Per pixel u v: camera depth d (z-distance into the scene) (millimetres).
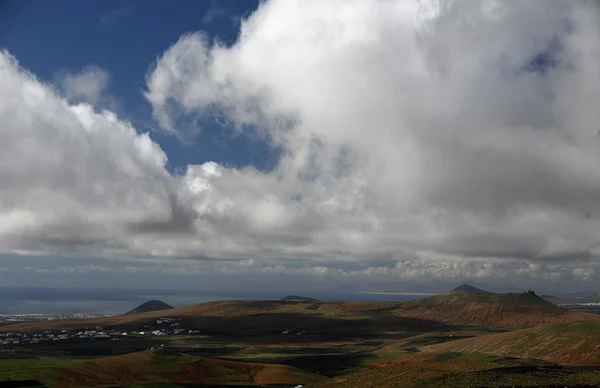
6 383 154500
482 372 145375
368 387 141875
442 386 130750
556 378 135125
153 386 170750
